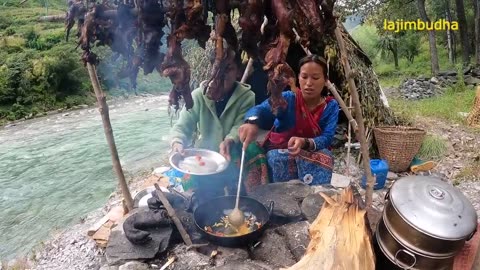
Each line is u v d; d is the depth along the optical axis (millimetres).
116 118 13164
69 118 13750
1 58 15602
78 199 6738
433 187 2395
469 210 2318
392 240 2375
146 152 9102
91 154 9266
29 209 6480
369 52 27344
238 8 1865
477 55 16750
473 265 2471
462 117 9414
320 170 3730
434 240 2207
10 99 14398
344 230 2316
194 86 6492
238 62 2156
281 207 3186
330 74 6281
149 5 1910
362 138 2955
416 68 22188
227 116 3631
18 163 8859
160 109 14547
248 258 2812
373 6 19734
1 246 5316
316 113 3742
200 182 3605
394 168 5820
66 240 4316
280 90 1744
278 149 3812
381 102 6668
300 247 2793
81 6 2295
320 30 1676
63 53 15961
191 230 3061
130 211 3549
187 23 1876
